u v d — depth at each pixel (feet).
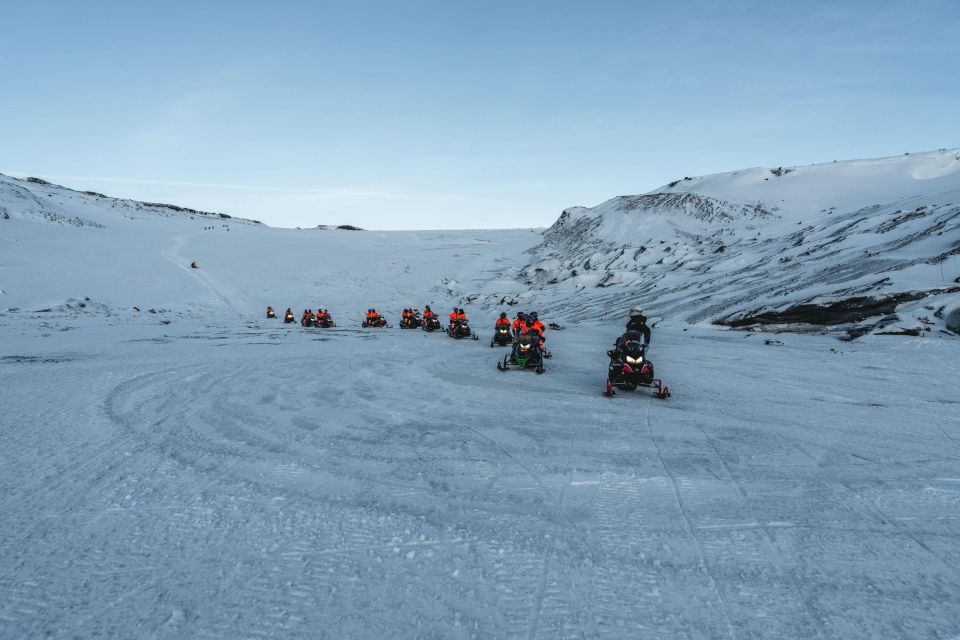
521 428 23.07
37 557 11.41
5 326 69.62
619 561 11.71
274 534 12.73
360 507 14.47
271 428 22.58
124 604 9.78
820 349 48.52
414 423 23.84
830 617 9.65
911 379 34.63
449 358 46.68
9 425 21.75
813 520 13.85
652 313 85.30
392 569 11.22
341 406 27.09
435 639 8.96
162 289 132.46
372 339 65.51
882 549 12.28
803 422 24.06
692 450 19.94
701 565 11.55
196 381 32.99
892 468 17.83
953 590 10.53
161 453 18.75
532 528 13.34
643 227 209.26
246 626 9.20
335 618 9.48
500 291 168.76
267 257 210.38
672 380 35.27
